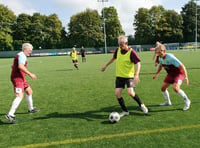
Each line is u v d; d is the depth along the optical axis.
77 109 7.10
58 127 5.58
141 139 4.70
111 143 4.57
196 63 20.77
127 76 6.12
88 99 8.34
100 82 12.22
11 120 5.95
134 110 6.71
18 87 6.21
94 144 4.55
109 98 8.38
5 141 4.87
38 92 9.95
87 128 5.43
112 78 13.66
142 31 82.00
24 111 7.09
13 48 73.62
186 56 31.67
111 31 80.00
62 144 4.60
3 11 69.81
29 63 31.42
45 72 18.33
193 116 5.98
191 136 4.75
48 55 67.62
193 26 82.88
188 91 8.97
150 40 82.69
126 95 8.66
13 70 6.26
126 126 5.44
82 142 4.66
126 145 4.46
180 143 4.46
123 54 6.06
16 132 5.36
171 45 71.31
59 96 9.02
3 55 67.19
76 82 12.49
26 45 6.21
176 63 6.41
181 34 81.00
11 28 75.62
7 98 9.07
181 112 6.36
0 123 6.04
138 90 9.48
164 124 5.46
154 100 7.78
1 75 17.66
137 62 5.97
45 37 78.00
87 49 72.88
